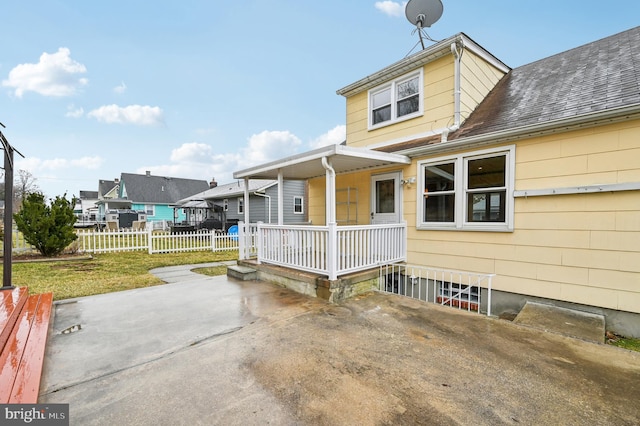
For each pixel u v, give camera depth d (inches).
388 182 266.1
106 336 133.7
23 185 1467.8
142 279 253.4
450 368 106.8
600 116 154.6
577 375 102.5
